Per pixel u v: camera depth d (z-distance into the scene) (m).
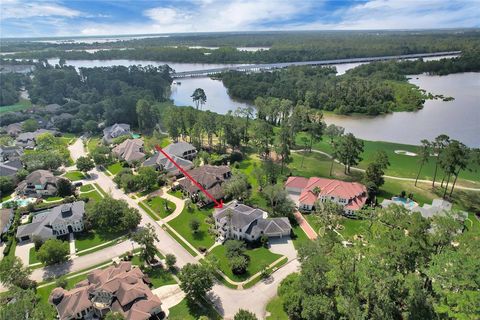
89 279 89.44
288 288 81.69
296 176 151.88
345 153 149.25
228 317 80.44
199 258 101.38
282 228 110.94
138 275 89.88
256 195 137.62
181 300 85.50
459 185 142.62
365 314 63.88
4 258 100.44
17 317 69.38
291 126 187.62
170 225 118.44
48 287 90.81
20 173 151.88
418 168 159.12
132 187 143.25
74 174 161.12
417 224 77.88
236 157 172.75
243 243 104.44
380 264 65.31
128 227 113.12
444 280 55.84
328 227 112.44
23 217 124.88
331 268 73.25
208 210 127.06
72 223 114.44
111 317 73.75
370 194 132.38
